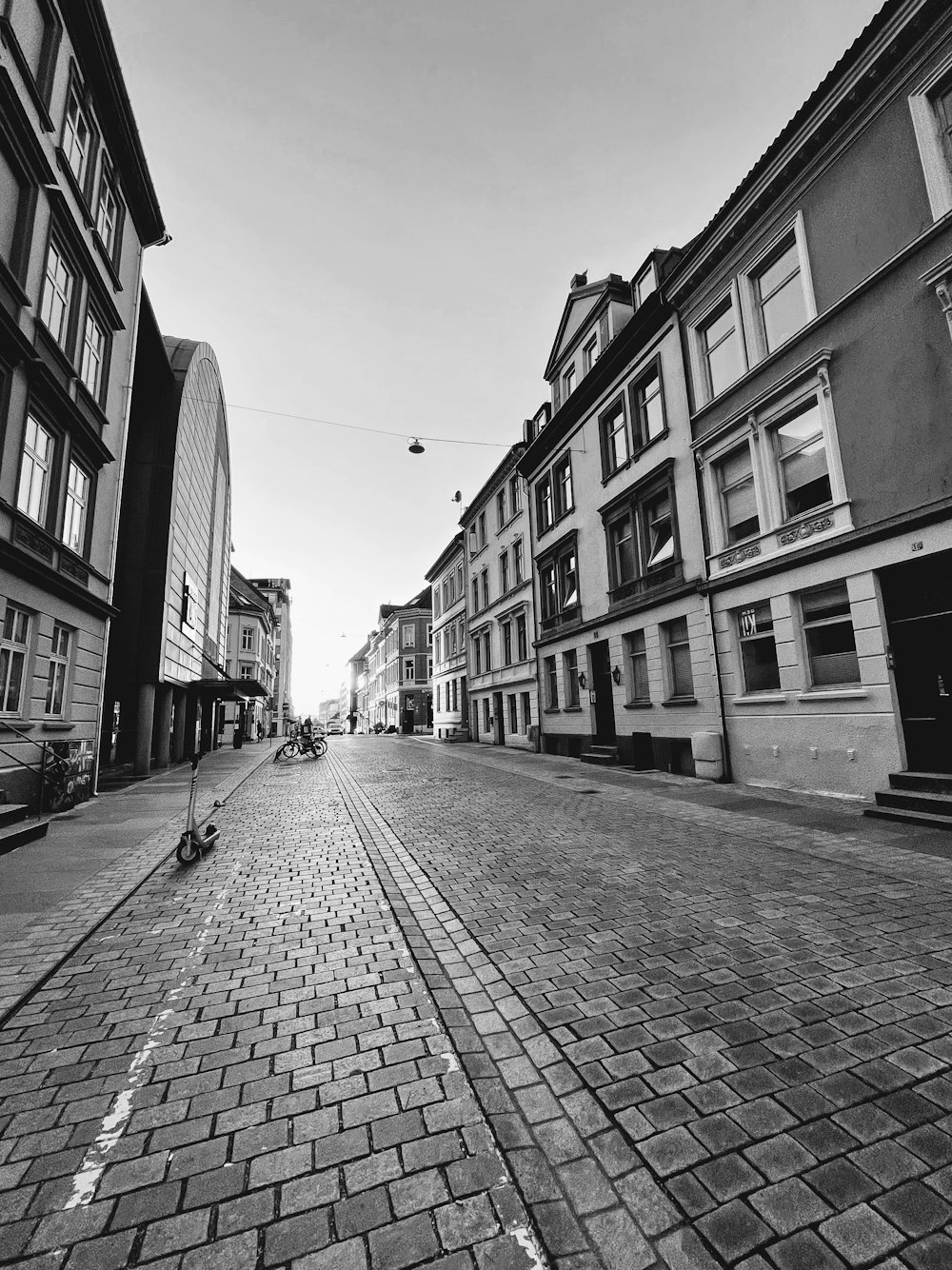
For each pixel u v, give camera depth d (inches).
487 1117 99.2
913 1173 84.0
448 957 163.5
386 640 2522.1
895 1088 101.7
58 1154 91.8
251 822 374.0
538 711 850.8
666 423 549.0
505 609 992.9
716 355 498.3
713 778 461.7
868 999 130.8
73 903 207.3
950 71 314.0
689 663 524.4
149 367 724.7
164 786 549.0
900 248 337.4
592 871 237.3
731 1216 78.7
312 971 156.4
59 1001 141.1
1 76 317.1
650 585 576.7
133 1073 112.6
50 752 386.9
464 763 747.4
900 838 266.7
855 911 181.9
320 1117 99.9
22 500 374.3
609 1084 105.7
